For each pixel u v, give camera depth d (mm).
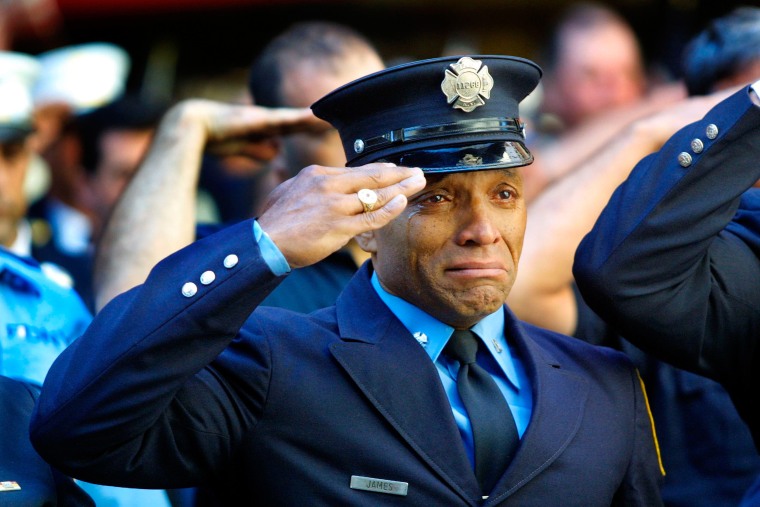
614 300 5875
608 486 5754
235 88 14391
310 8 14594
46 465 5902
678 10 13211
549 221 7785
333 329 5895
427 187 5617
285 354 5707
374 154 5727
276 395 5609
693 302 5926
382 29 14648
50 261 10789
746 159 5820
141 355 5180
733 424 7312
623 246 5840
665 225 5793
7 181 7812
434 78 5660
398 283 5789
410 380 5695
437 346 5801
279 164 7684
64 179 10977
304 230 5195
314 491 5535
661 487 6676
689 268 5875
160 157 7777
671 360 6090
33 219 10969
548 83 11516
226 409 5566
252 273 5188
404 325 5836
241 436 5605
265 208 5379
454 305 5652
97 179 10492
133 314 5242
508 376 5875
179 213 7668
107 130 10484
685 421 7371
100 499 6625
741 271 6105
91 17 14031
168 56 14344
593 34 11453
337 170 5301
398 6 14578
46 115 11148
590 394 5945
